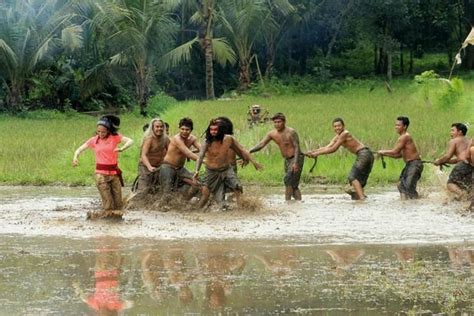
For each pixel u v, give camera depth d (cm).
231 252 1930
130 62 7188
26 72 7150
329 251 1933
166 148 2689
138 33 6975
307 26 9694
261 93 8469
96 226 2302
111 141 2430
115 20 6956
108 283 1633
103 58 7706
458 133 2791
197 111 5603
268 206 2686
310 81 9144
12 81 7169
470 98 4656
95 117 7262
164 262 1825
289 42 9625
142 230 2234
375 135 3981
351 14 9450
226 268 1759
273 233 2178
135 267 1775
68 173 3588
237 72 9625
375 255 1880
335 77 10019
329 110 5731
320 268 1748
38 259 1861
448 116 4703
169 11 7769
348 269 1736
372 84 9075
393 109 5634
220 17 8569
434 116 4741
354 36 10106
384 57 9956
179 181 2652
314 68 9212
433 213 2495
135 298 1516
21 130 5469
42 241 2086
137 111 7306
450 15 9669
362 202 2781
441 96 4791
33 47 7088
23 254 1919
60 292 1560
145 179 2672
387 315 1387
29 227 2294
